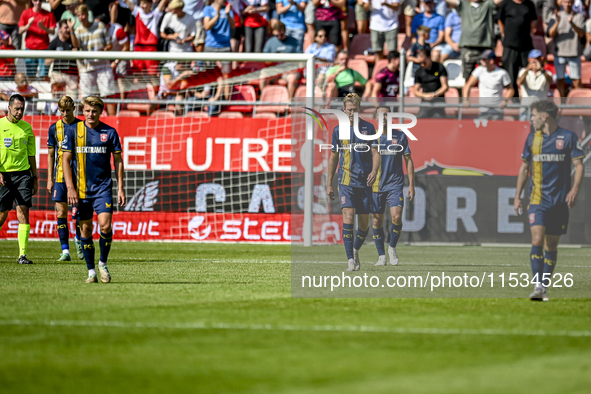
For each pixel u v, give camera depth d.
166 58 37.03
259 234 41.56
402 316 17.25
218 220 41.78
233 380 11.27
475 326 15.99
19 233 29.48
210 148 41.94
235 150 41.81
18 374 11.58
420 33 45.97
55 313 17.11
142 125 42.34
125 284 22.95
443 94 43.06
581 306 19.20
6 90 46.03
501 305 19.23
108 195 22.73
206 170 41.91
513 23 45.78
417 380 11.33
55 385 10.97
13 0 52.75
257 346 13.70
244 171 41.72
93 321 16.11
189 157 42.06
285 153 41.53
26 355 12.86
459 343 14.12
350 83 46.34
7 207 29.56
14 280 23.69
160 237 41.91
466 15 46.47
